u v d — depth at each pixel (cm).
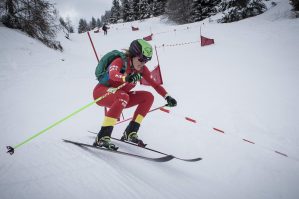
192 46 1552
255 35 1513
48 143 260
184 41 1773
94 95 298
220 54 1200
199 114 536
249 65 926
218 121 502
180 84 784
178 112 546
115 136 391
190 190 241
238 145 405
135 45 270
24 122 461
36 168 200
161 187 217
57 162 212
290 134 450
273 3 2306
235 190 276
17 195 160
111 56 283
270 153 388
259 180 311
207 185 267
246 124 488
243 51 1187
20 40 961
